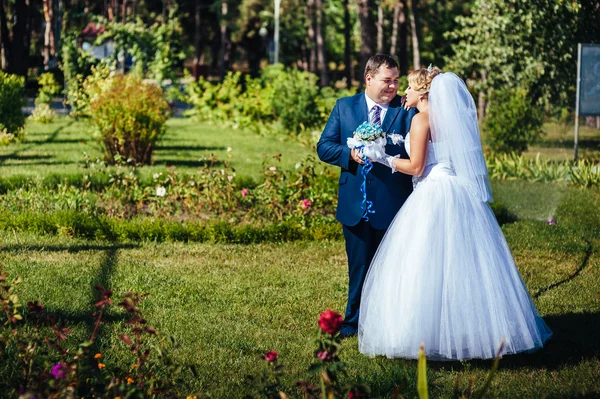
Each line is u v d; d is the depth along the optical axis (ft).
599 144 45.39
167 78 82.23
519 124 46.60
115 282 21.89
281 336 17.79
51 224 28.35
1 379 13.88
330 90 73.00
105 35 78.89
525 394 14.32
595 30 45.96
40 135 64.49
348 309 18.19
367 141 16.58
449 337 15.48
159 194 30.99
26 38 165.99
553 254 26.61
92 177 37.17
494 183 41.50
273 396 12.27
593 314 19.63
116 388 11.63
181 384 14.12
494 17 49.21
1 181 36.01
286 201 33.01
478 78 54.03
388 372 15.10
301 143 63.87
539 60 47.16
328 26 155.94
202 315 19.22
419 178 16.75
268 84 77.00
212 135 69.92
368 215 17.56
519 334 15.83
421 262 15.75
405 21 118.83
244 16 157.17
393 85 17.47
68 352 13.69
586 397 14.17
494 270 15.90
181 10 178.81
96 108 45.93
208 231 28.30
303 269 24.41
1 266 22.11
